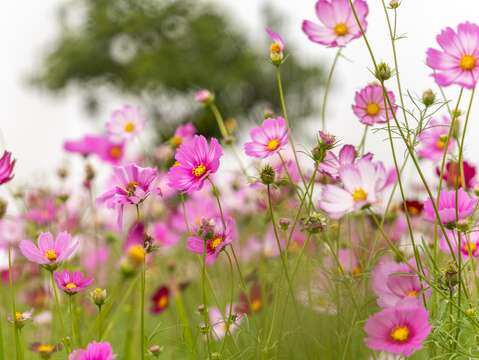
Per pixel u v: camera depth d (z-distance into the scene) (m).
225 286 2.12
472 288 1.61
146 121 2.31
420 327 1.42
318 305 1.70
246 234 2.41
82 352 1.51
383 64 1.52
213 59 19.61
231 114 18.70
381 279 1.55
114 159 2.69
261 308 1.92
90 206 2.43
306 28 1.66
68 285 1.61
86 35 20.56
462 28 1.47
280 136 1.61
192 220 2.37
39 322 2.16
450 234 1.59
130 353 2.01
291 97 18.75
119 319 2.21
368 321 1.43
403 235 1.95
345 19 1.65
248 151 1.62
